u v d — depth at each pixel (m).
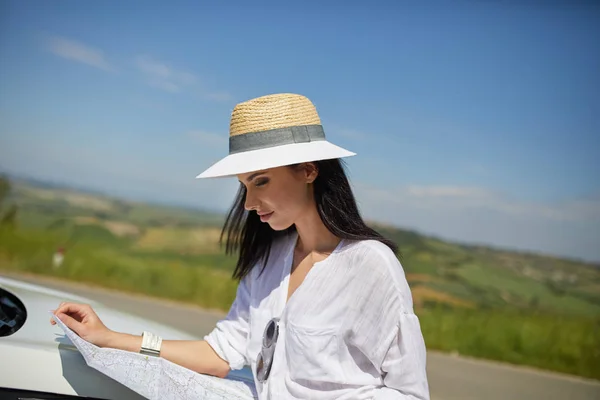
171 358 2.05
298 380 1.84
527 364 8.22
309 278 1.85
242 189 2.08
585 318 9.80
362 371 1.82
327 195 1.86
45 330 1.99
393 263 1.78
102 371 1.79
